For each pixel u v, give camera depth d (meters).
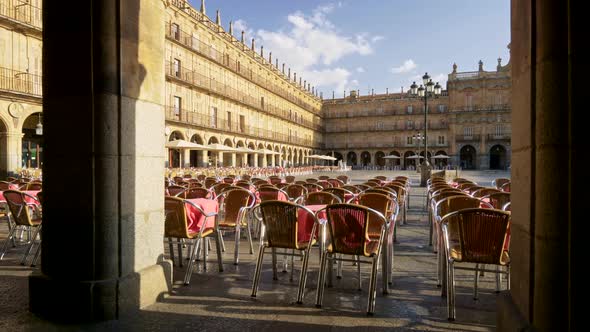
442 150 69.06
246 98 48.59
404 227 9.17
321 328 3.46
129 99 3.84
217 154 40.62
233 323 3.55
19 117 21.08
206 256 5.82
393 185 9.11
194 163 38.81
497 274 4.54
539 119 2.35
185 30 36.12
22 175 19.34
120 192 3.74
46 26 3.68
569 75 2.20
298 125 66.69
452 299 3.72
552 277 2.30
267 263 5.89
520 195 2.72
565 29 2.23
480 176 39.62
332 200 6.13
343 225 4.14
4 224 9.35
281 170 36.28
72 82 3.61
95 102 3.56
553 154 2.28
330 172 53.72
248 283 4.85
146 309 3.89
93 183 3.59
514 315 2.68
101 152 3.60
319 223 4.46
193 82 36.53
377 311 3.91
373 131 75.38
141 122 4.05
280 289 4.61
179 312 3.82
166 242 7.48
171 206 4.93
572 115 2.20
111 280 3.65
